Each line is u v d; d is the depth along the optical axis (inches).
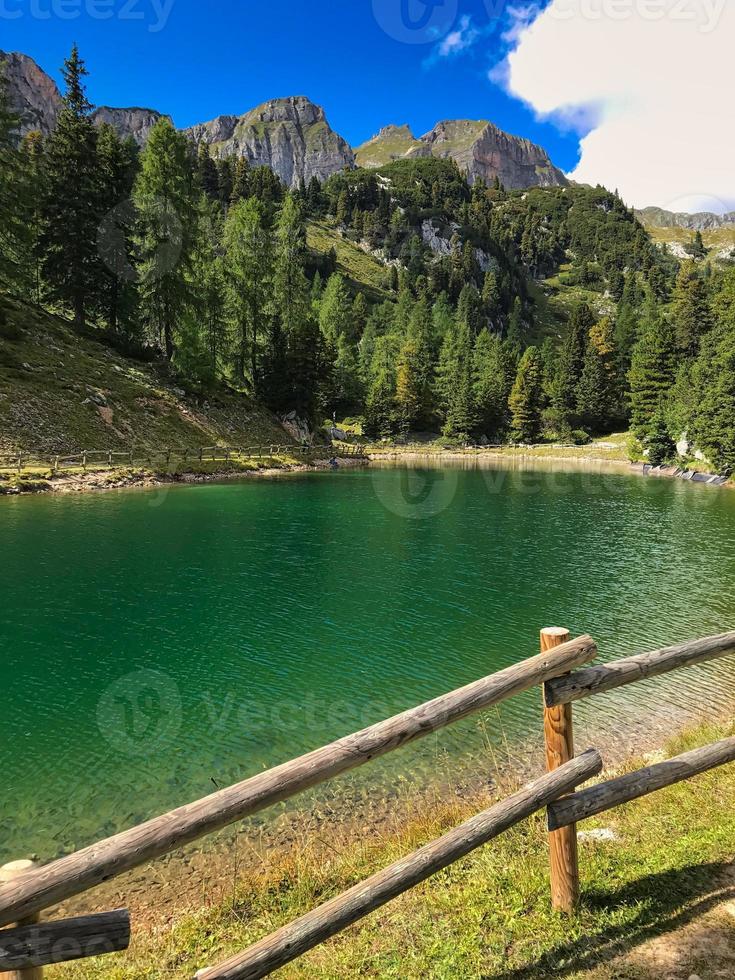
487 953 149.0
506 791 328.8
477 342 5620.1
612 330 5516.7
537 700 474.6
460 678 532.7
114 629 637.3
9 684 502.0
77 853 95.7
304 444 2920.8
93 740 417.4
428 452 3897.6
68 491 1536.7
